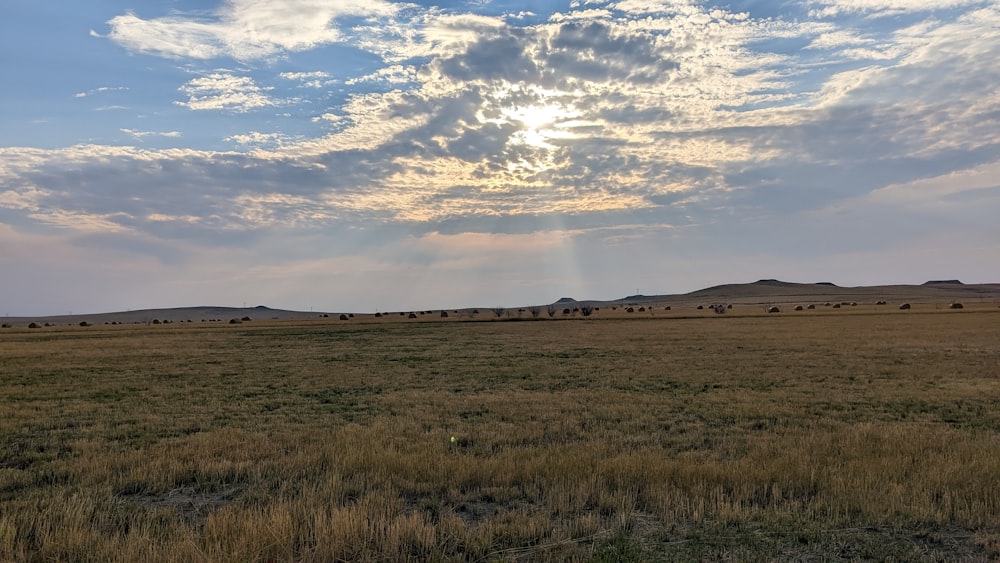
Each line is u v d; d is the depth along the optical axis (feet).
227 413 58.03
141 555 21.77
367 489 30.71
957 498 27.53
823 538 24.11
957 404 59.26
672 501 27.99
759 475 31.22
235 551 21.38
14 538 23.50
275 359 120.88
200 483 33.09
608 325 251.80
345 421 53.11
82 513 26.53
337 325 307.58
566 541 23.49
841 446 39.06
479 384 78.89
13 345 174.09
